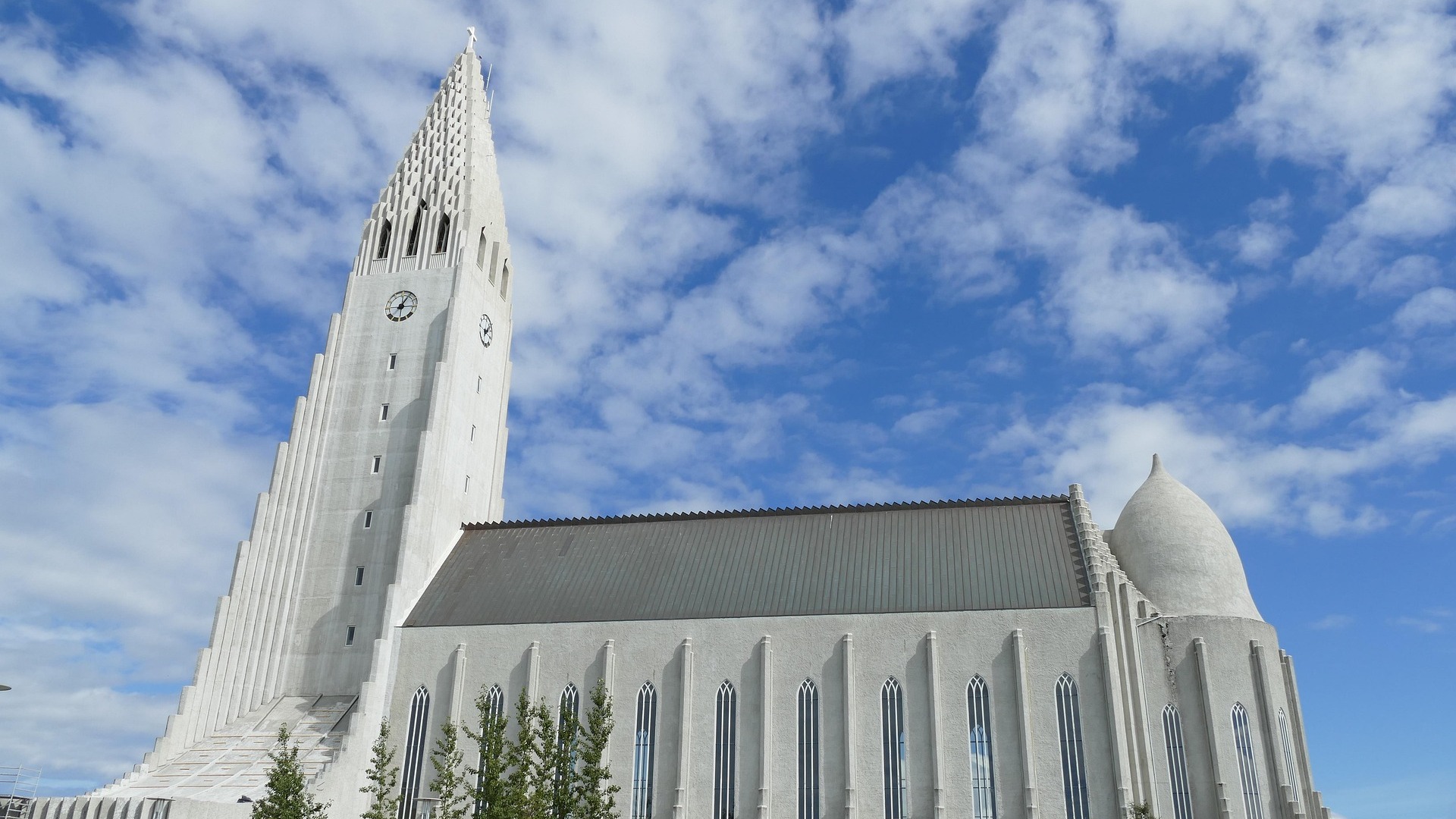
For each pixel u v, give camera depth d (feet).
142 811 230.07
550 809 202.80
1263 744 248.32
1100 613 251.60
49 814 238.68
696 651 268.00
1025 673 249.55
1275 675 257.34
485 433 352.28
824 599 270.67
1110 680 243.81
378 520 316.60
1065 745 243.40
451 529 324.60
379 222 365.40
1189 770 248.11
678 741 258.98
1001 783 242.17
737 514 310.86
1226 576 274.16
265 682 301.22
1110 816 235.40
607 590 288.10
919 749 248.73
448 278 346.95
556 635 277.23
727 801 252.83
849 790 246.06
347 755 264.52
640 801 256.52
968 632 257.14
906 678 255.70
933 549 281.95
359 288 353.51
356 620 304.50
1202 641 257.14
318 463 328.90
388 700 280.92
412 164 376.27
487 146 384.88
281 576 313.73
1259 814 242.17
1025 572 268.00
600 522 320.09
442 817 212.02
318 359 342.64
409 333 341.62
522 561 308.19
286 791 221.87
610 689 267.59
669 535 307.17
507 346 377.50
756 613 269.64
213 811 233.35
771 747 254.47
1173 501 287.48
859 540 290.56
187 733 282.15
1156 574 277.44
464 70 397.60
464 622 287.28
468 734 225.15
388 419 330.34
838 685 257.96
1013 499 296.71
